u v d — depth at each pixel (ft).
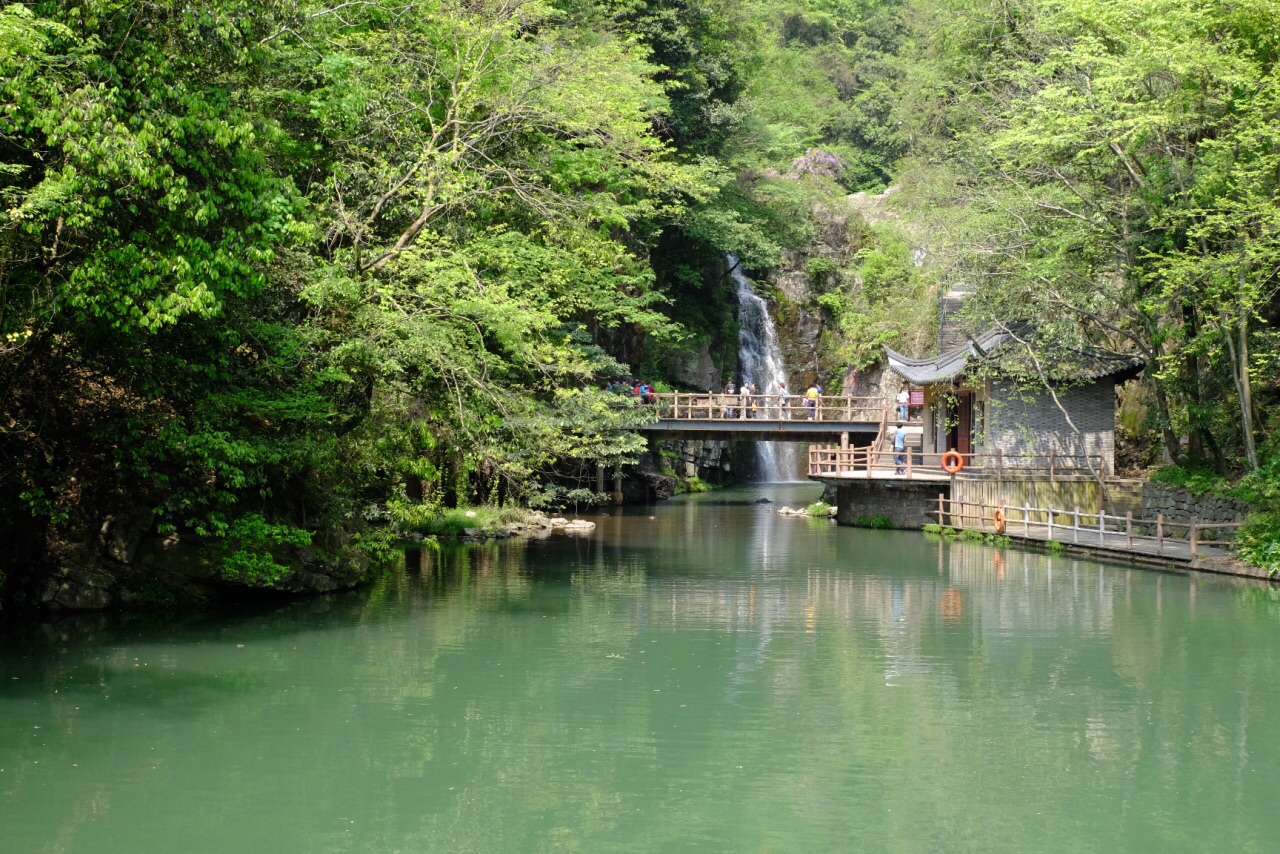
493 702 44.91
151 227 46.91
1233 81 78.84
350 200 66.59
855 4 256.32
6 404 53.52
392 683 47.52
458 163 69.26
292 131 63.67
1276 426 92.94
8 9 40.68
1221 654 54.65
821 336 193.06
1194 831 32.65
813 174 204.74
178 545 62.39
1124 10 85.35
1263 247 77.20
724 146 159.74
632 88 97.35
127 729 40.60
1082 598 70.79
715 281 182.19
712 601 69.36
